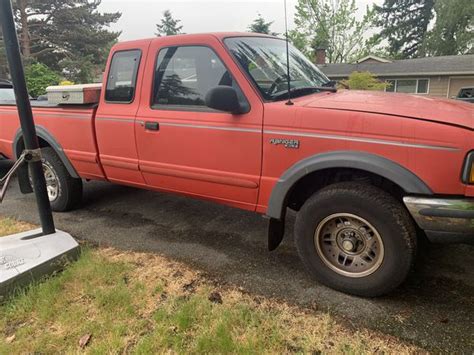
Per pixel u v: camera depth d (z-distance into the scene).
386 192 2.57
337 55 32.41
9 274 2.78
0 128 4.77
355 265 2.75
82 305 2.67
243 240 3.72
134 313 2.58
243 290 2.86
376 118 2.46
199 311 2.57
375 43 32.47
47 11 27.62
